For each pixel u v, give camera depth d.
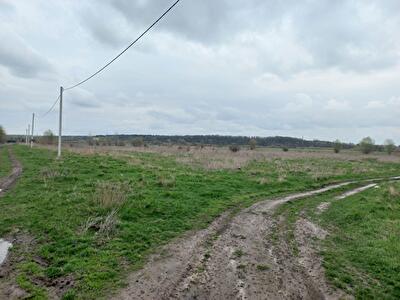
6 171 22.50
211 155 39.69
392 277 7.81
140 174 19.53
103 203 12.03
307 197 17.30
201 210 12.83
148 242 9.32
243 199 15.51
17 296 6.34
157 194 14.45
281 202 15.58
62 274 7.24
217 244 9.41
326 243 10.06
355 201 16.81
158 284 6.93
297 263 8.34
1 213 11.57
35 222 10.48
